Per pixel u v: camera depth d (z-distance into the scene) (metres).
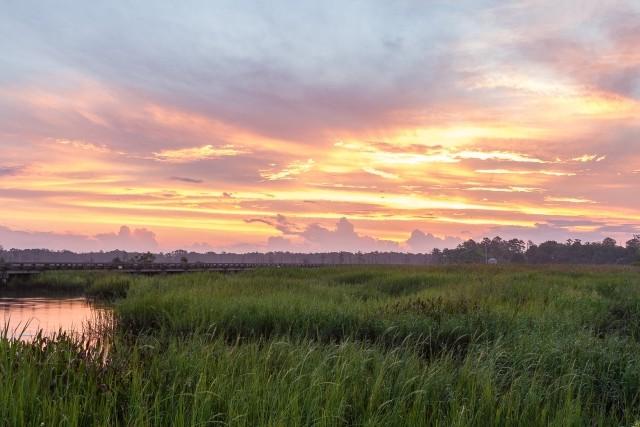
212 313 13.12
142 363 6.58
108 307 23.64
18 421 4.48
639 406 6.56
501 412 5.58
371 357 7.61
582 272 34.41
